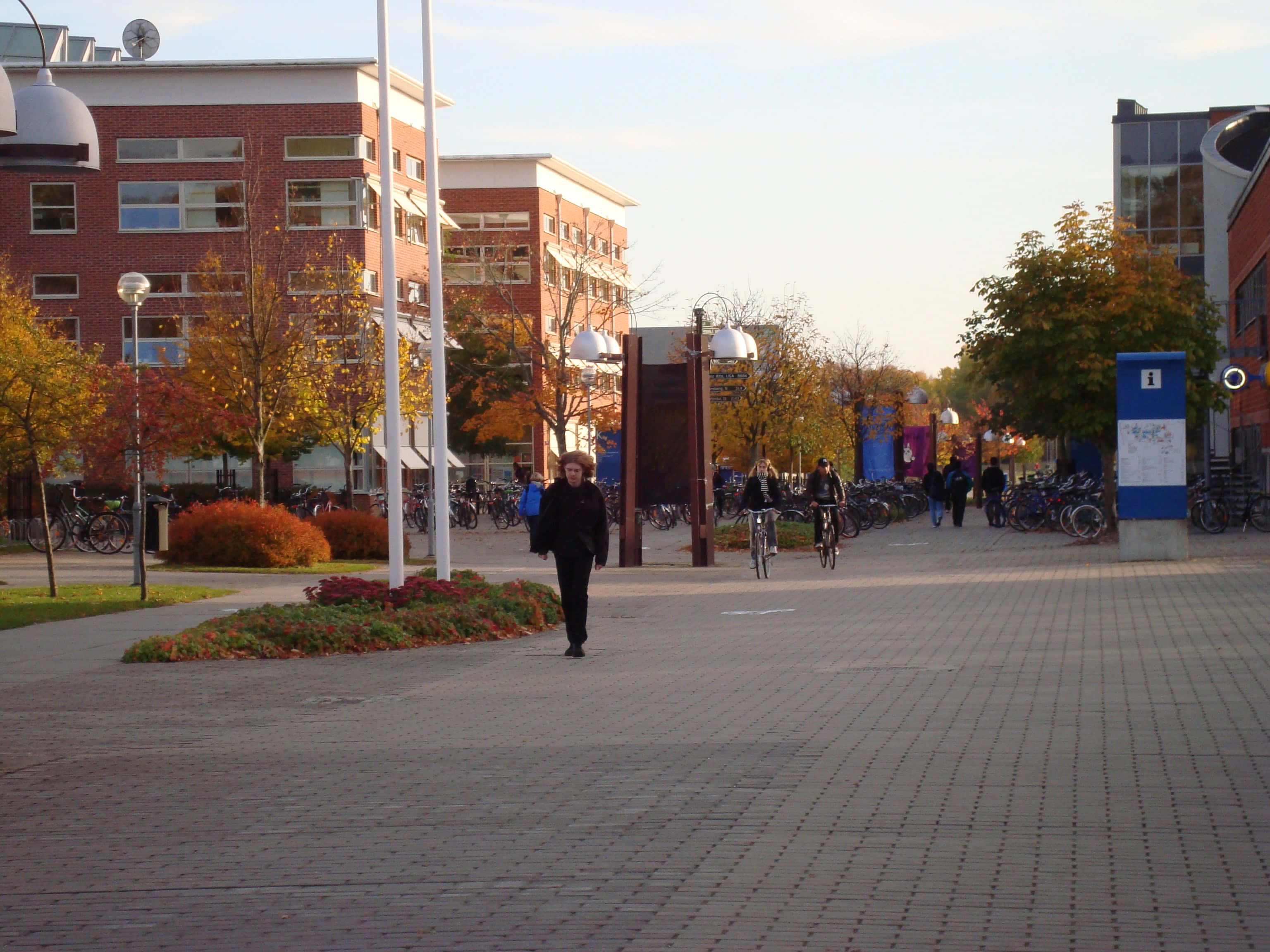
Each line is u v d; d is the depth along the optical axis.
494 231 70.25
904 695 10.51
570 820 6.84
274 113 53.78
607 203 80.38
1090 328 30.17
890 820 6.66
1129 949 4.80
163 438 21.27
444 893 5.64
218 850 6.43
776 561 28.59
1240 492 33.09
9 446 22.23
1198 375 31.83
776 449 50.16
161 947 5.05
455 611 15.38
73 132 10.55
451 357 61.19
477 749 8.78
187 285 53.91
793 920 5.18
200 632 14.22
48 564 20.23
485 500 49.75
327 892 5.71
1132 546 24.44
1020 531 36.72
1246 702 9.81
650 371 27.78
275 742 9.21
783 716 9.69
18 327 33.44
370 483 53.97
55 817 7.17
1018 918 5.15
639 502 27.73
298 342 37.38
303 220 53.94
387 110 17.06
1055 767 7.78
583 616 13.48
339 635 14.21
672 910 5.34
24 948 5.07
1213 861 5.87
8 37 59.25
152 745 9.15
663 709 10.15
